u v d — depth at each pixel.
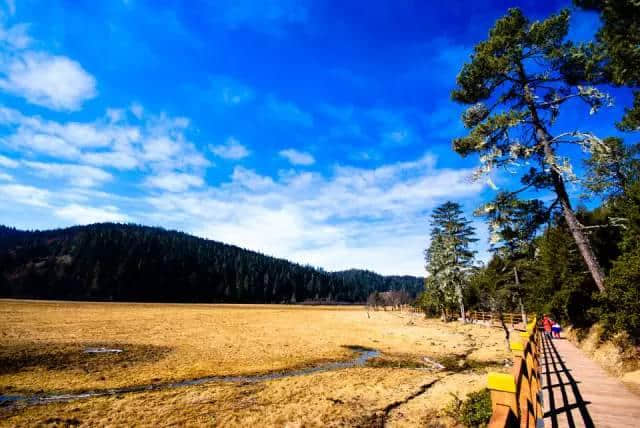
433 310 56.09
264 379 17.75
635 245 11.12
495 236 12.93
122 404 13.52
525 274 29.53
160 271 152.62
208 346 27.09
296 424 11.45
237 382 17.00
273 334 35.72
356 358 23.52
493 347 26.50
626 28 8.92
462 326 41.94
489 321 41.88
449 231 44.56
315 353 25.06
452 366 20.61
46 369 18.70
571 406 7.48
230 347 26.83
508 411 3.18
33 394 14.77
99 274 139.50
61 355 22.23
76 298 126.00
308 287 192.75
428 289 50.75
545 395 8.50
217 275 169.12
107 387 15.98
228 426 11.45
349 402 13.50
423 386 15.59
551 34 11.64
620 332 11.89
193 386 16.17
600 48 10.63
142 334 32.78
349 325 47.62
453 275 44.09
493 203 12.93
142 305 92.81
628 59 9.12
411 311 76.62
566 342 19.30
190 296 148.25
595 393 8.50
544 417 6.86
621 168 15.98
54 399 14.17
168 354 23.73
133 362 21.08
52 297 124.81
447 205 45.25
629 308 10.21
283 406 13.16
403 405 12.98
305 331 39.12
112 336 30.78
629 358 10.73
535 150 12.55
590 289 17.84
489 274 32.69
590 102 11.54
